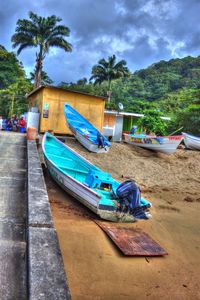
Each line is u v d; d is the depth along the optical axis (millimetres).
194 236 8586
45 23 40094
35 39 40188
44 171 12266
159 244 7723
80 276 5723
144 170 16547
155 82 95062
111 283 5664
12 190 7672
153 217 9797
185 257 7211
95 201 8836
